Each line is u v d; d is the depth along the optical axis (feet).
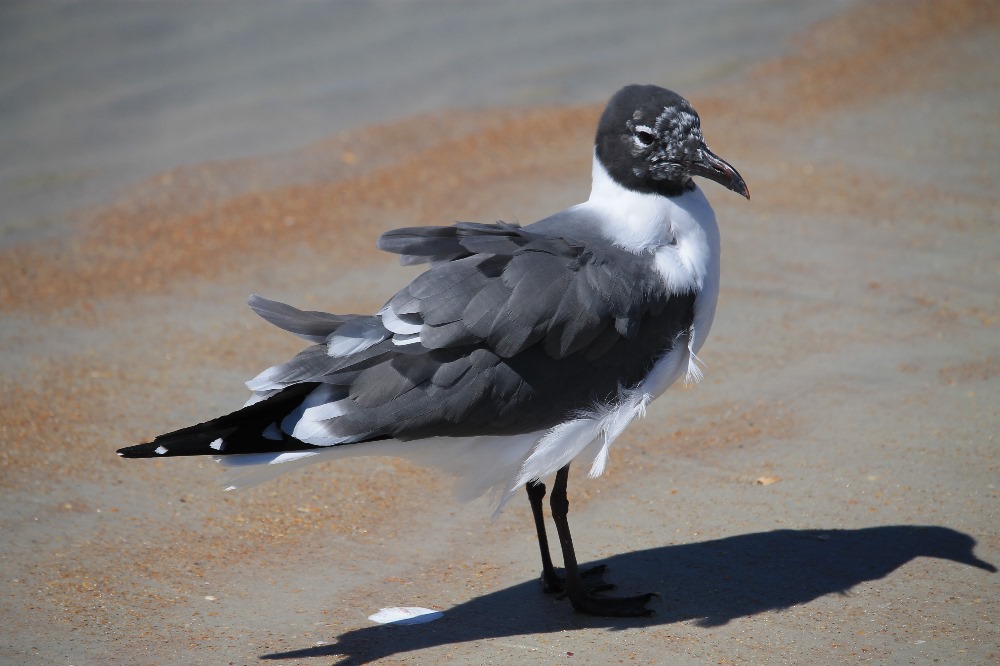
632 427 40.93
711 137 69.15
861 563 32.04
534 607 30.94
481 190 62.28
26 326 49.47
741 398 42.45
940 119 71.56
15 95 76.89
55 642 29.09
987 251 54.39
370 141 69.77
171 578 32.27
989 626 28.76
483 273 28.86
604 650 28.63
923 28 88.69
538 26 91.76
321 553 33.71
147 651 28.76
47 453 39.40
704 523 34.68
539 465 29.73
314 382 28.27
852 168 64.64
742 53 84.07
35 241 57.93
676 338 30.83
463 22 93.09
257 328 49.34
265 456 27.48
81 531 34.76
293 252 56.59
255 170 66.08
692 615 30.12
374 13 95.09
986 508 34.35
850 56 83.10
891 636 28.55
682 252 31.63
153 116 74.02
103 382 44.57
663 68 81.20
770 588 31.12
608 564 32.78
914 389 42.22
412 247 29.22
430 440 29.09
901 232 56.80
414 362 28.37
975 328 46.93
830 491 35.88
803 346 46.26
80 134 71.31
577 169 64.80
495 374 28.68
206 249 57.11
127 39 87.97
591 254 29.96
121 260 56.13
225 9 95.30
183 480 38.01
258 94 77.51
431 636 29.53
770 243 55.88
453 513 36.06
